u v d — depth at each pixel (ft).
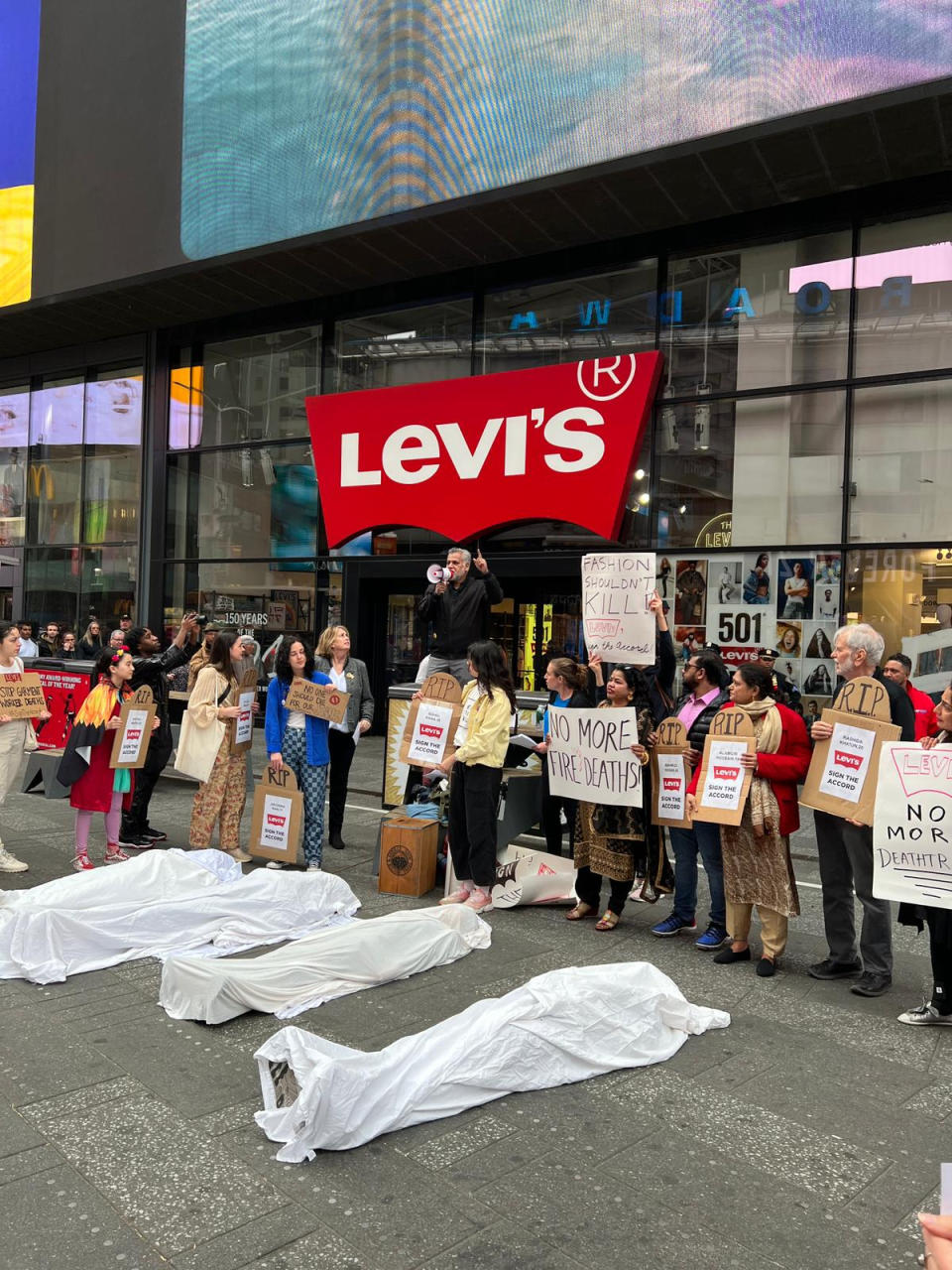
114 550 57.06
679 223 37.58
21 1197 9.09
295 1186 9.34
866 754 14.88
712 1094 11.56
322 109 40.01
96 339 56.80
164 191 45.09
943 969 13.82
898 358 33.81
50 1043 12.67
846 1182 9.67
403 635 46.47
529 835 26.18
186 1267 8.09
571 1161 9.93
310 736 21.75
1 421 62.95
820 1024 13.92
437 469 41.37
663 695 19.70
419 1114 10.64
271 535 50.24
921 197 33.35
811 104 29.73
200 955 16.06
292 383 49.73
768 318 36.29
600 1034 12.17
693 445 37.60
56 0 49.19
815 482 35.19
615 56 33.17
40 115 49.88
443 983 15.12
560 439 38.09
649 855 18.19
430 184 37.29
